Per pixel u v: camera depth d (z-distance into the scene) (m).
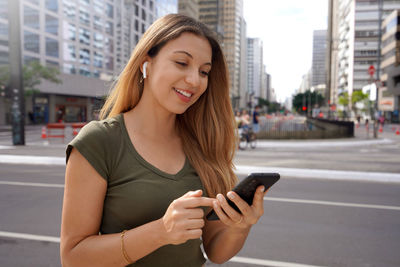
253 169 9.28
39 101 41.75
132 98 1.20
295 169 9.15
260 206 0.93
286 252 3.80
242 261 3.57
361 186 7.39
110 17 51.75
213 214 0.95
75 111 47.69
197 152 1.27
